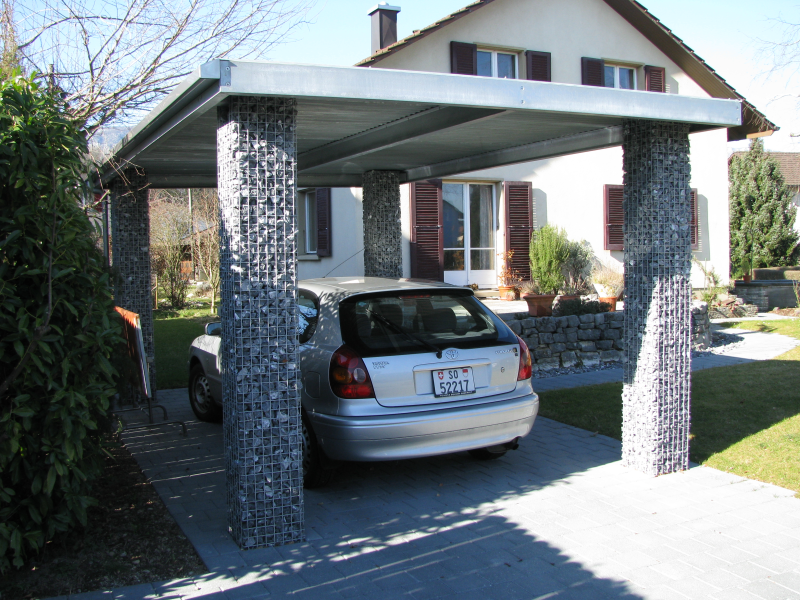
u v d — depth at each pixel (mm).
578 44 16781
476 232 16203
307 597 3428
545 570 3721
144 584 3564
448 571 3719
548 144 6602
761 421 6680
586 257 15945
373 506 4758
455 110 5020
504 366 5191
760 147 27391
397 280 5965
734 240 27766
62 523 3758
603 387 8602
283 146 4039
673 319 5297
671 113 5000
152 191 19000
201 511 4633
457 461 5816
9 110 3473
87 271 3918
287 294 4074
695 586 3520
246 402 3990
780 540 4066
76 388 3738
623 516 4473
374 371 4734
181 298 19625
